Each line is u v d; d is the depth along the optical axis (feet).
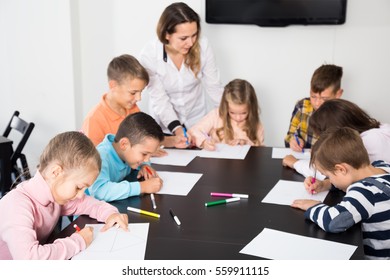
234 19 8.67
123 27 9.41
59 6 9.16
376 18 8.37
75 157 3.14
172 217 3.62
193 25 6.11
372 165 4.22
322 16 8.34
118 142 4.45
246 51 9.01
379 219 3.49
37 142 10.08
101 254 3.01
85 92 9.91
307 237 3.27
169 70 6.83
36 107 9.89
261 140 6.97
